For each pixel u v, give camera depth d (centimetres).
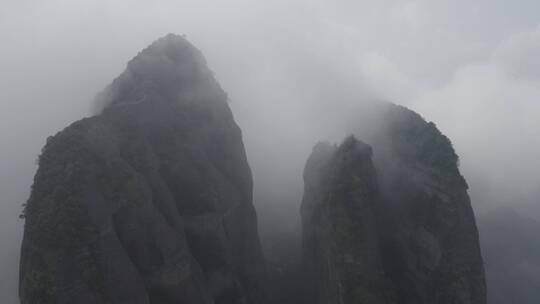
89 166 4828
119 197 4809
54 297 4228
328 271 5741
